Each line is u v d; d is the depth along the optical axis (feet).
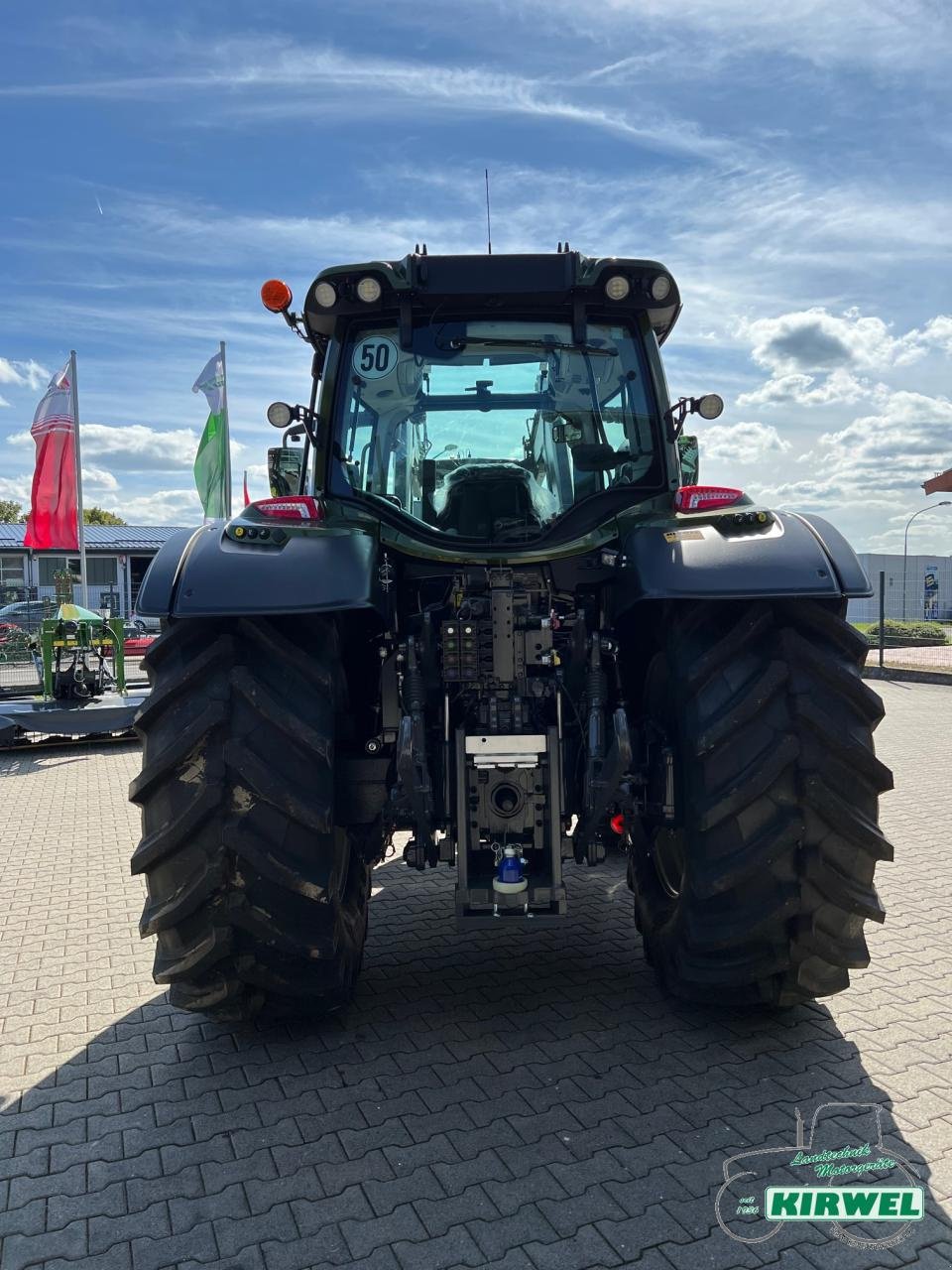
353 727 11.21
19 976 12.52
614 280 10.95
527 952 12.82
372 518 11.27
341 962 10.00
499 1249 6.99
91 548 114.93
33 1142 8.56
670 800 9.80
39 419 43.06
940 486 45.11
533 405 11.54
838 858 9.03
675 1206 7.43
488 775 9.88
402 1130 8.54
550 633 10.09
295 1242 7.13
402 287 11.08
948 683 46.55
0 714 30.17
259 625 9.32
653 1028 10.45
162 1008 11.41
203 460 43.80
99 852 19.03
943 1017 10.61
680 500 10.37
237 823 8.82
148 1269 6.89
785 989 9.68
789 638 9.11
